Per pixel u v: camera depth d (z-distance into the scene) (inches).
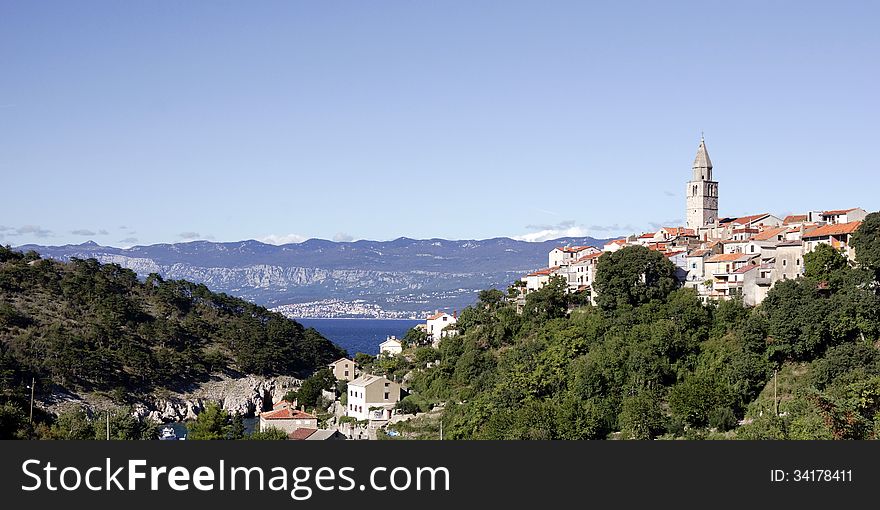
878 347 7140.8
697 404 6909.5
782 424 6284.5
